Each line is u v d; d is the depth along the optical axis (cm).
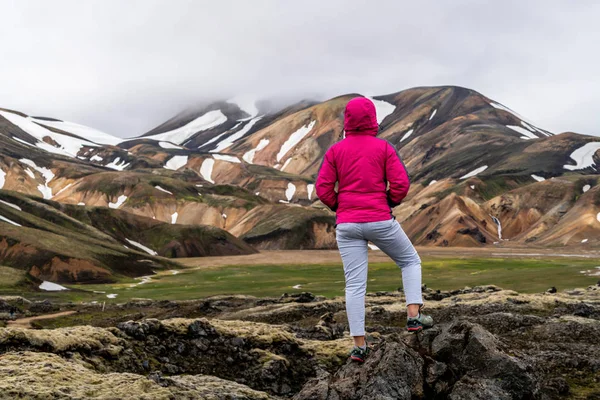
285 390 1227
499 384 834
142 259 19875
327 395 848
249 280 14388
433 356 898
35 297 10650
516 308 2764
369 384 835
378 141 860
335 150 871
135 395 847
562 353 1241
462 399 812
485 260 19212
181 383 991
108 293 11738
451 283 9700
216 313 5372
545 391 972
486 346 876
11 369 910
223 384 1077
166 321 1392
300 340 1505
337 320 3556
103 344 1225
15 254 16512
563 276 9781
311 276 15288
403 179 841
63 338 1166
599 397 964
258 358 1309
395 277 12744
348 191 866
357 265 878
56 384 856
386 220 852
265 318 4019
